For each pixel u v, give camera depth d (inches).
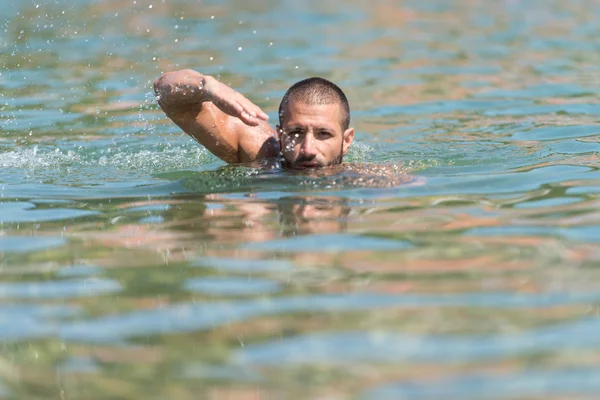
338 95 740.7
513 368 365.7
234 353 387.9
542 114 1006.4
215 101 682.2
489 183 675.4
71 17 1792.6
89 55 1421.0
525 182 674.8
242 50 1462.8
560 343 386.9
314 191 658.8
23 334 418.3
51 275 493.4
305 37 1600.6
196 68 1317.7
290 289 457.7
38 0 1982.0
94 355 392.5
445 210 597.6
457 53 1453.0
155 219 596.1
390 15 1871.3
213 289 462.0
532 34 1616.6
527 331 399.9
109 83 1214.3
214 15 1857.8
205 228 570.6
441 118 1007.6
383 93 1160.8
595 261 484.1
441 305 430.6
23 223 598.2
